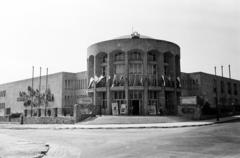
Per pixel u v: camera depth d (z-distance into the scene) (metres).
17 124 42.41
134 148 13.09
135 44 41.50
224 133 19.31
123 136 19.25
